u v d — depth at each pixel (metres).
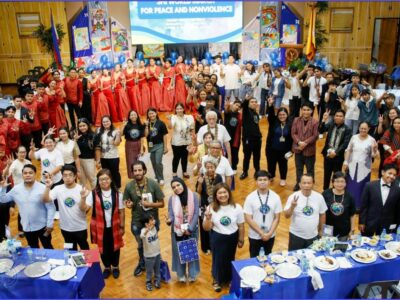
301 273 3.73
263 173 4.12
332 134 6.04
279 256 3.98
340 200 4.19
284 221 5.93
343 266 3.82
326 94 8.93
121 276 4.76
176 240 4.45
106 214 4.43
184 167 7.26
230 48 13.79
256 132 7.01
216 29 13.32
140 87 11.72
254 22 13.58
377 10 14.16
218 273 4.35
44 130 8.86
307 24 13.60
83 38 13.27
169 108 11.96
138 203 4.53
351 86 8.19
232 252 4.27
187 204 4.34
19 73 14.86
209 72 11.10
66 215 4.45
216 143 4.95
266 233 4.16
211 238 4.28
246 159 7.23
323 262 3.86
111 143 6.38
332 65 14.62
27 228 4.52
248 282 3.59
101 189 4.42
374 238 4.24
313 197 4.12
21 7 13.89
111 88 10.95
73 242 4.59
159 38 13.31
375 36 14.61
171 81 11.80
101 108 10.75
